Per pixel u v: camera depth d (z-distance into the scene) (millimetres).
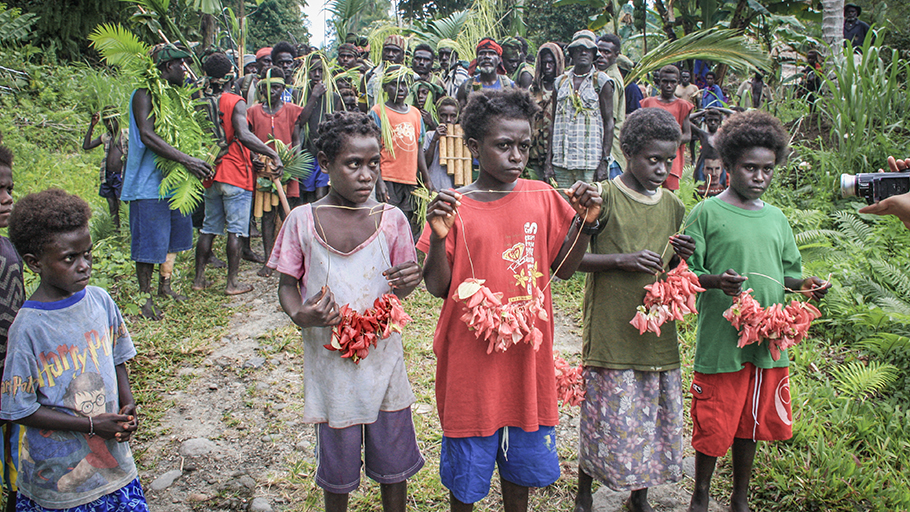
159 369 4254
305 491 3104
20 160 9414
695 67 13273
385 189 6117
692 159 9844
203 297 5609
